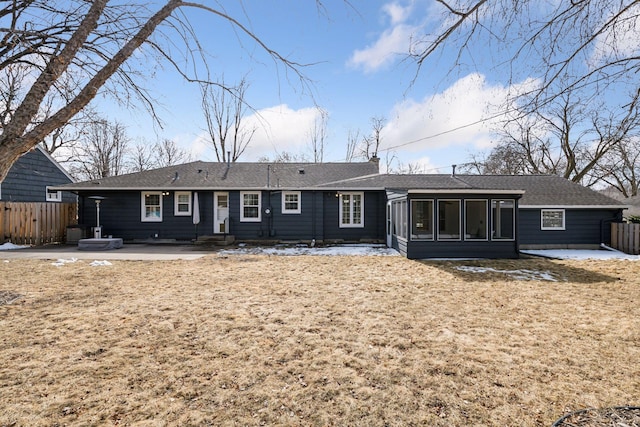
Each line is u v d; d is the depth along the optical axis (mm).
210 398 2785
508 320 4879
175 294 6219
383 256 11922
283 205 16109
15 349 3682
